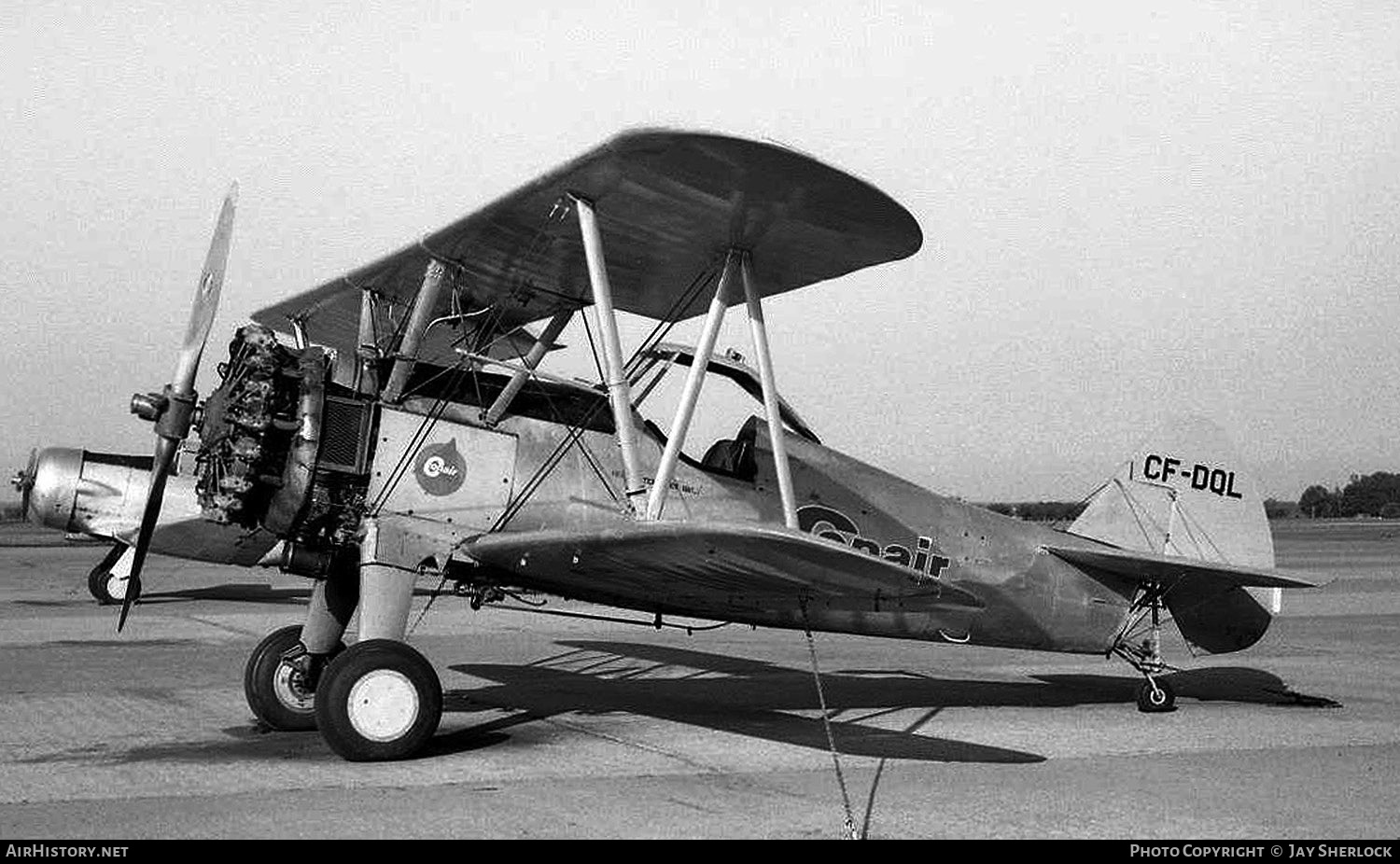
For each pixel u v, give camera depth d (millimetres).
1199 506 10195
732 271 7719
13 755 6781
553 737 7504
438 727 7625
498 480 7617
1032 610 9242
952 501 9234
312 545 7355
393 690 6602
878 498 8945
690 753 7020
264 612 17031
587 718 8281
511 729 7805
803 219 7188
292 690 7648
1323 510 137000
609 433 8008
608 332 7059
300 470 7066
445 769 6473
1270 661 12984
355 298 9102
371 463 7316
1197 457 10258
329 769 6422
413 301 8469
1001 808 5695
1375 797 6031
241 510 7039
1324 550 45719
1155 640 9344
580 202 6984
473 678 10477
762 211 7082
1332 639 15461
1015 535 9328
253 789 5906
